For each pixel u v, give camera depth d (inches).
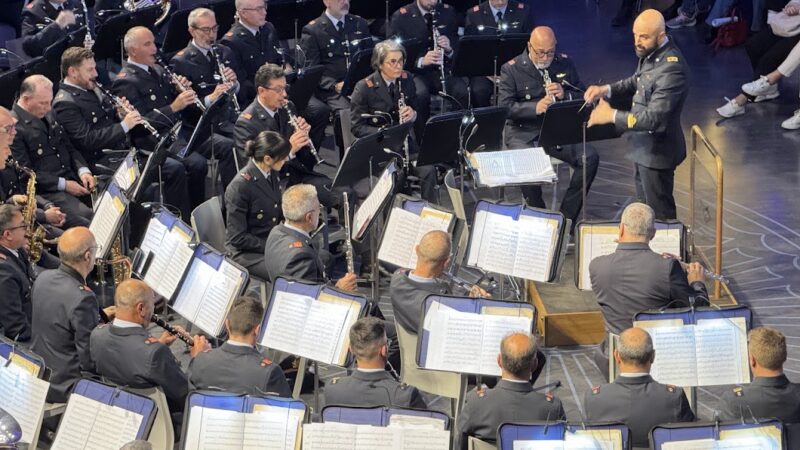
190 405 794.8
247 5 1711.4
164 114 1488.7
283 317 935.0
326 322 926.4
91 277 1302.9
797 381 1101.1
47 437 981.2
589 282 1067.3
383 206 1144.8
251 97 1729.8
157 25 1883.6
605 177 1653.5
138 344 903.1
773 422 757.3
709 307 903.7
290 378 1127.0
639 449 816.3
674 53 1275.8
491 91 1770.4
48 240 1284.4
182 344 1203.9
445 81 1776.6
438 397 1100.5
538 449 753.0
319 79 1614.2
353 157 1258.0
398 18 1829.5
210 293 1000.9
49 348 971.9
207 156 1536.7
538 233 1057.5
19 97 1375.5
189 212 1470.2
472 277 1332.4
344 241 1384.1
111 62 1828.2
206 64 1631.4
